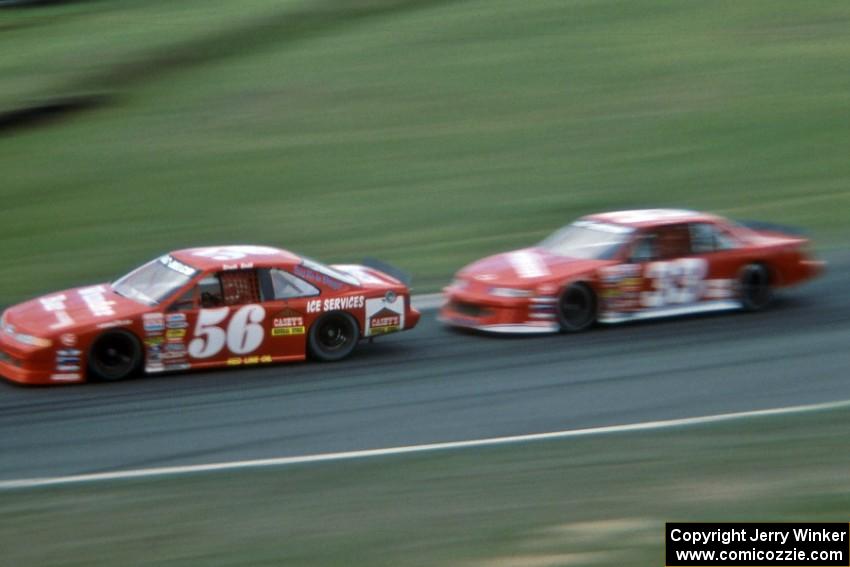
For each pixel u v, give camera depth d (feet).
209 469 90.48
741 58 317.63
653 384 116.26
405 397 113.09
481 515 78.38
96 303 122.72
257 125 269.85
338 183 229.45
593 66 312.50
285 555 71.26
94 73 317.01
